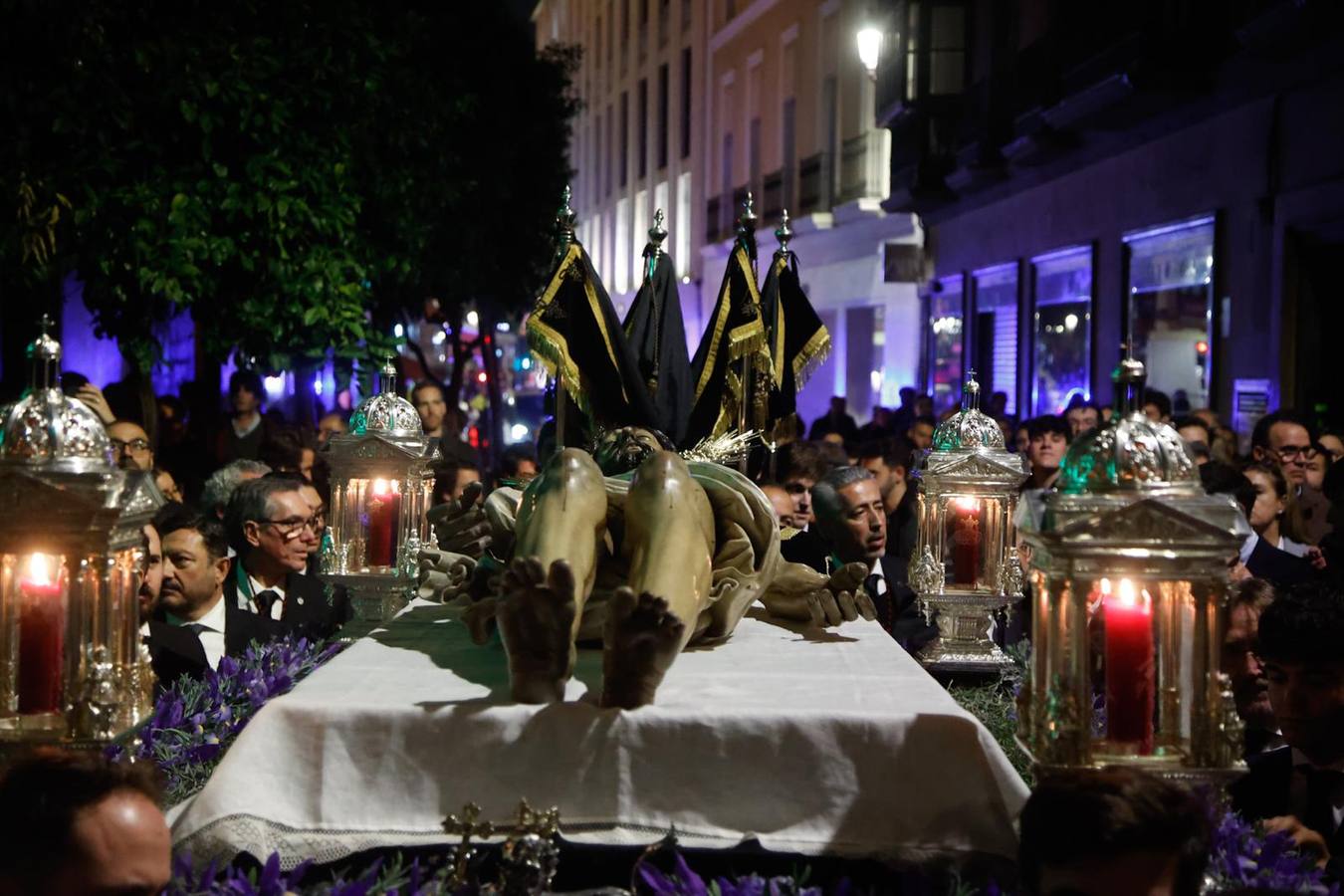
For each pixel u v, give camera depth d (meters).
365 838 3.08
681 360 5.04
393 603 5.14
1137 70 12.03
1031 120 15.62
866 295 24.03
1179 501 2.92
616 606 3.07
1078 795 2.51
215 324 9.23
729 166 30.48
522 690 3.17
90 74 7.91
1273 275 11.49
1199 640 2.93
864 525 5.75
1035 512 2.99
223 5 8.54
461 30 14.52
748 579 3.93
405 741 3.14
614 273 40.91
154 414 9.56
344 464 5.12
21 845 2.41
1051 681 2.95
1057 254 16.30
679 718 3.12
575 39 47.50
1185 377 13.32
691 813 3.11
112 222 8.22
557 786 3.12
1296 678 3.58
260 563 5.55
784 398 5.41
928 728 3.12
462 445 10.19
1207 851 2.54
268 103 8.60
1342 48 10.16
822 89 24.67
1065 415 9.16
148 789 2.56
